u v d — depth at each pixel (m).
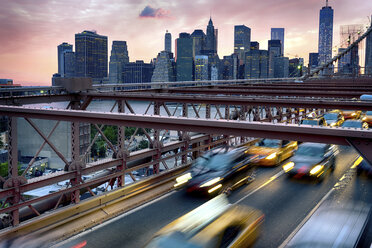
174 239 8.12
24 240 10.12
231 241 8.85
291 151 22.14
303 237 8.50
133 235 10.87
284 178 17.27
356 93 18.34
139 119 8.05
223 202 10.52
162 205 13.55
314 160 17.42
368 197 13.72
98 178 12.91
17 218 10.55
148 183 14.85
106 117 8.52
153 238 8.34
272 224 11.34
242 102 14.31
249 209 10.38
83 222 11.60
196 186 14.67
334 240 8.23
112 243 10.34
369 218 9.43
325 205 10.13
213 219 9.05
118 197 13.35
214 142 20.31
